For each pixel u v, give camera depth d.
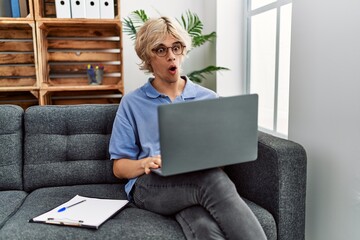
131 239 1.00
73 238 0.99
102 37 2.41
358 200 1.12
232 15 2.44
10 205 1.28
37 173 1.48
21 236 0.99
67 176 1.50
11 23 2.04
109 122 1.58
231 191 1.00
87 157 1.54
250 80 2.46
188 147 0.91
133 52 2.60
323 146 1.27
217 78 2.50
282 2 1.92
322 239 1.32
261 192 1.22
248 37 2.44
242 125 0.97
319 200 1.32
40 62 2.11
